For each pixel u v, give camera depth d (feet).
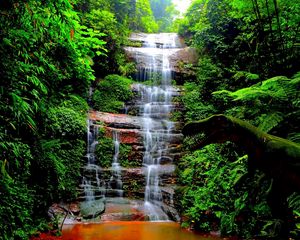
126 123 28.35
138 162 25.82
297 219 11.03
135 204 21.40
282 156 5.61
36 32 12.72
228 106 26.32
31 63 14.57
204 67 32.83
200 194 18.29
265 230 13.58
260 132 6.04
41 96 16.01
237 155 17.97
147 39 48.55
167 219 19.39
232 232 15.42
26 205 14.28
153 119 30.91
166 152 26.58
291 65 15.05
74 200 20.53
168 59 39.47
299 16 14.19
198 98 31.48
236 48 30.78
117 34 38.01
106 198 21.95
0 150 11.21
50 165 16.79
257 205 13.82
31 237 14.15
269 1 14.38
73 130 22.45
